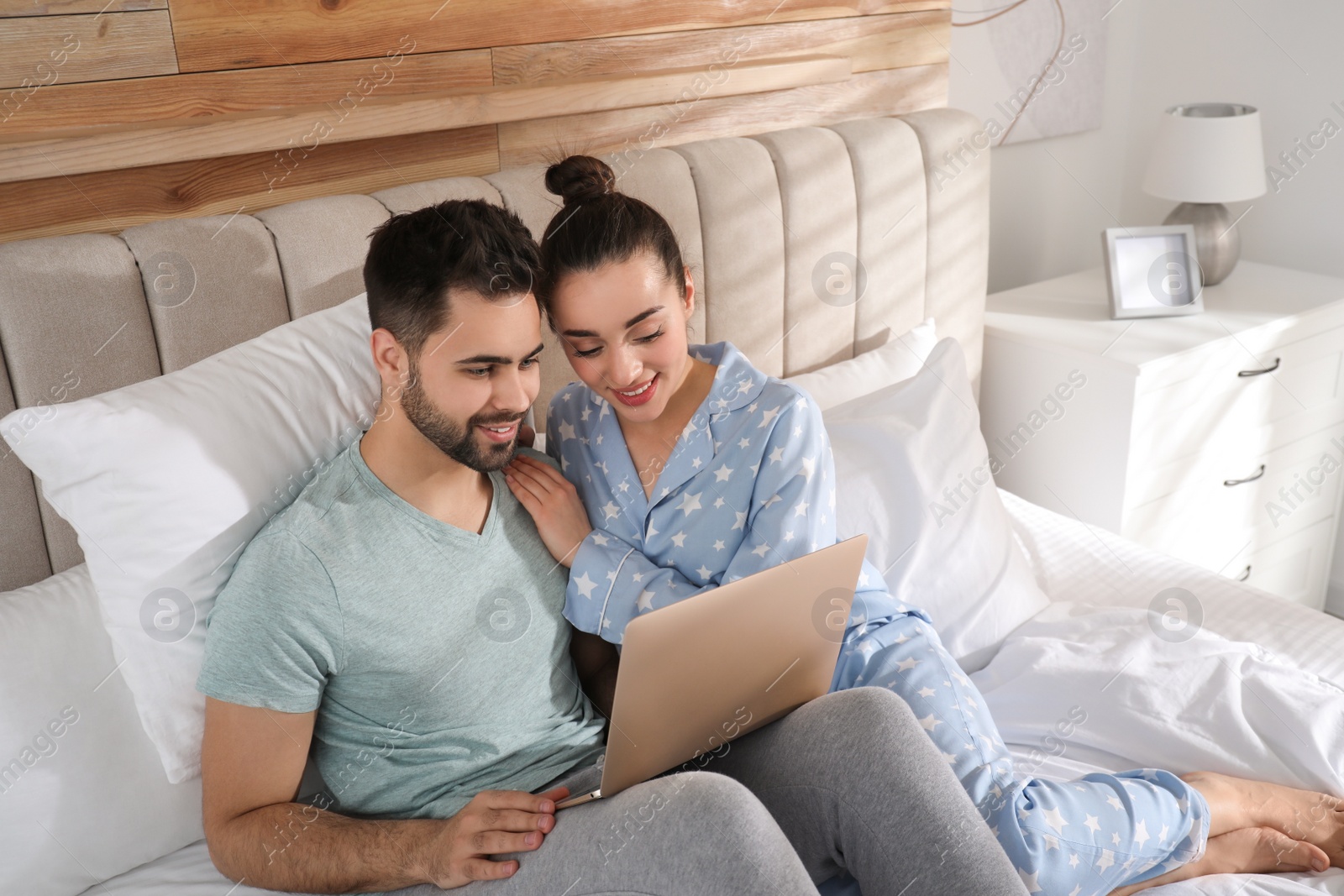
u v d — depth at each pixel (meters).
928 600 1.46
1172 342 2.00
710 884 0.87
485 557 1.09
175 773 1.06
